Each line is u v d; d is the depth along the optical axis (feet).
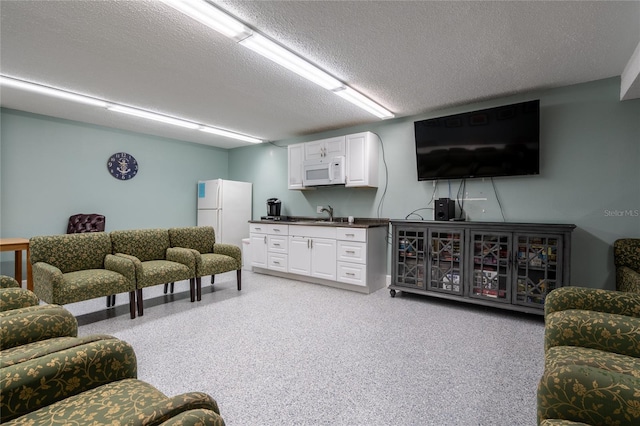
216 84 10.14
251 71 9.20
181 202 18.62
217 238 18.02
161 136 17.57
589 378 2.86
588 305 5.04
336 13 6.52
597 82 9.78
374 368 6.63
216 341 7.94
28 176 13.29
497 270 9.98
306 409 5.27
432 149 12.34
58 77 9.62
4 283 5.91
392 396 5.65
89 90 10.69
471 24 6.90
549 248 9.24
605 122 9.68
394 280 12.14
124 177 16.14
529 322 9.37
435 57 8.41
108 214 15.62
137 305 10.16
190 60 8.53
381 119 14.12
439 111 12.76
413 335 8.36
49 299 8.15
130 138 16.38
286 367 6.66
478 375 6.35
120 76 9.55
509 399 5.55
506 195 11.34
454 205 12.09
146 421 2.45
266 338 8.13
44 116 13.62
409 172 13.56
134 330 8.63
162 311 10.24
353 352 7.36
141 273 9.69
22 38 7.41
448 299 11.49
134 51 8.05
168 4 6.07
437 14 6.56
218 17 6.53
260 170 19.30
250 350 7.45
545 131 10.60
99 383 3.43
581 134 10.03
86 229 14.39
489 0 6.10
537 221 10.75
